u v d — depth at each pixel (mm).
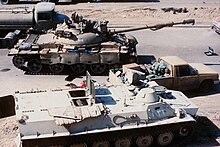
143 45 30078
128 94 16641
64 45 23828
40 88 22062
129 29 26016
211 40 31516
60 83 22875
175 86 20875
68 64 23719
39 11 30141
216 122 18375
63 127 14742
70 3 41562
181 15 37656
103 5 41031
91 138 15070
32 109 15273
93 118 15055
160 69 21031
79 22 24422
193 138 16953
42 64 24188
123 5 41094
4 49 28875
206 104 20266
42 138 14477
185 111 16312
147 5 41062
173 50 29000
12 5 40531
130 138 15609
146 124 15492
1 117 17984
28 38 25406
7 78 23562
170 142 16250
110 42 24375
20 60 23984
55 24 30469
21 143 14711
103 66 24016
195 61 26734
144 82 17719
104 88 17297
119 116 15305
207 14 37844
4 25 30422
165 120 15781
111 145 15625
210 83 21547
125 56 23766
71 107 15312
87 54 23500
